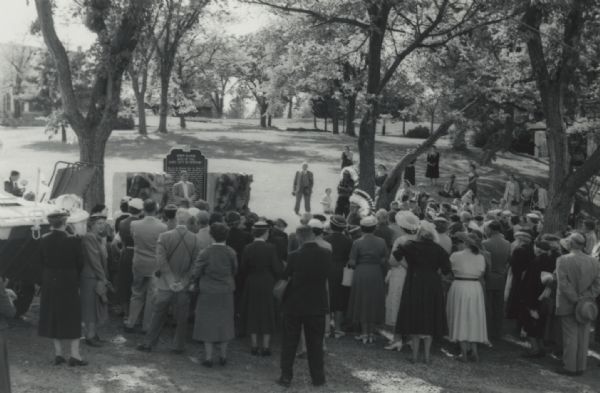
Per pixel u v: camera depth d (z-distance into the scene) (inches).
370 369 348.5
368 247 388.8
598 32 692.1
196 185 718.5
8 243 363.9
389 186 816.3
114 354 340.5
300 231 321.1
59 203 383.9
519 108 869.2
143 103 1764.3
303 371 340.5
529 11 679.1
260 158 1387.8
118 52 590.2
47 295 310.8
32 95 2498.8
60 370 307.4
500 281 413.1
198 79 2559.1
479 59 813.2
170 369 323.3
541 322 388.2
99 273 348.2
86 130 600.7
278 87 1487.5
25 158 1211.2
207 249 332.8
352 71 1136.8
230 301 334.3
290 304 315.9
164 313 349.7
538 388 336.2
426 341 363.6
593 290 356.2
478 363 374.0
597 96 821.9
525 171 1555.1
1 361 185.8
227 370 331.0
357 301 388.2
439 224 396.8
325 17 784.3
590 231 513.0
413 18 870.4
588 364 386.3
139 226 374.0
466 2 805.9
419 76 900.0
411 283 358.0
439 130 810.8
